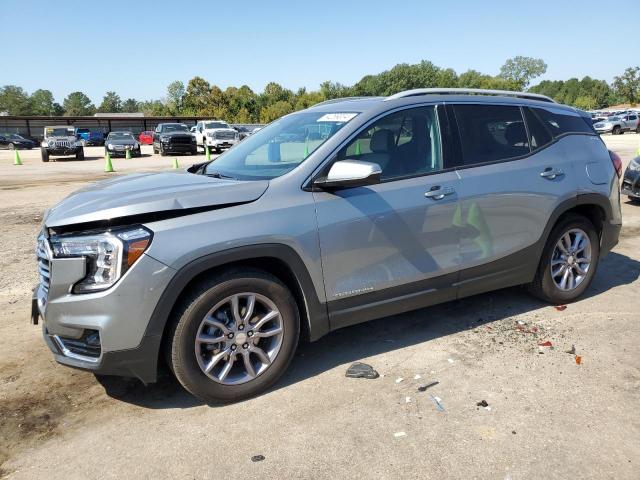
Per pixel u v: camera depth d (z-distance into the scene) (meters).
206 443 2.83
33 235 7.89
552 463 2.62
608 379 3.42
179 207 2.96
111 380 3.52
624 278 5.47
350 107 3.88
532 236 4.27
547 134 4.46
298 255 3.22
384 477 2.54
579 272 4.72
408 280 3.69
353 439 2.84
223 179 3.54
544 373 3.51
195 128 36.81
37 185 15.10
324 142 3.49
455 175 3.85
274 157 3.69
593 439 2.81
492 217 4.00
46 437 2.91
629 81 111.44
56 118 61.84
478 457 2.68
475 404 3.15
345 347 3.96
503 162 4.11
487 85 108.69
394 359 3.75
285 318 3.30
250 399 3.27
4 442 2.86
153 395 3.34
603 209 4.71
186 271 2.91
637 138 34.66
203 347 3.13
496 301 4.82
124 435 2.92
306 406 3.17
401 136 3.73
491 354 3.79
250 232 3.06
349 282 3.46
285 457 2.71
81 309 2.85
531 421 2.97
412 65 98.00
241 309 3.22
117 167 22.91
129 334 2.86
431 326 4.30
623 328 4.21
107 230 2.86
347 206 3.39
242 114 83.25
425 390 3.32
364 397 3.26
